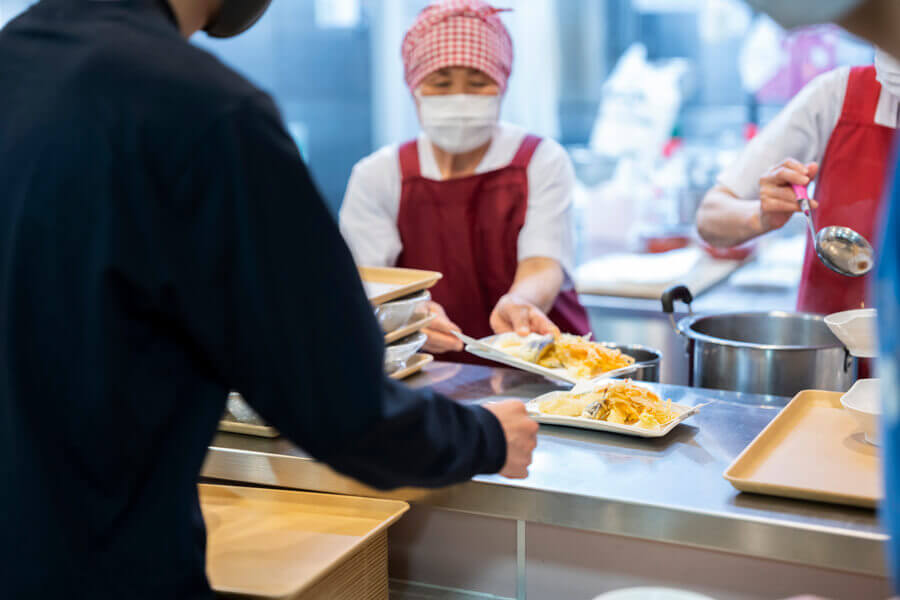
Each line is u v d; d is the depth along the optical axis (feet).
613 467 4.04
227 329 2.70
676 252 10.27
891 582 3.53
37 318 2.70
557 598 4.14
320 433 2.75
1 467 2.75
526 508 3.84
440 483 3.16
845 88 6.71
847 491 3.54
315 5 12.91
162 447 2.84
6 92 2.86
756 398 4.99
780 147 6.95
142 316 2.73
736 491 3.74
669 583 3.90
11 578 2.75
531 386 5.36
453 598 4.36
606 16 11.79
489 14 7.10
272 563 3.66
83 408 2.70
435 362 6.02
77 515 2.75
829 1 2.06
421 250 7.80
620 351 5.90
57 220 2.67
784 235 10.88
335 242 2.80
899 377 2.13
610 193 10.66
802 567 3.66
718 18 11.23
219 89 2.70
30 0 12.26
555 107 12.32
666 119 11.22
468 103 7.08
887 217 2.18
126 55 2.74
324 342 2.73
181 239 2.64
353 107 13.12
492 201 7.63
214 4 3.25
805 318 5.96
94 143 2.65
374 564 4.06
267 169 2.66
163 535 2.84
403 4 12.48
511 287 7.63
